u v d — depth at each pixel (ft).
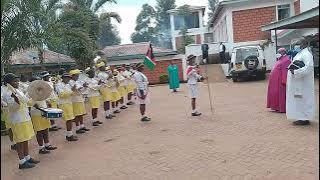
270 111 42.78
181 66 104.12
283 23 60.70
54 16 61.82
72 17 66.39
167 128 38.55
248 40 98.63
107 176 25.26
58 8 64.69
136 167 26.63
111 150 31.83
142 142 33.60
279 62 41.37
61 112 31.24
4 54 45.29
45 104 32.78
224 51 99.81
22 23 45.19
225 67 93.45
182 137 34.12
